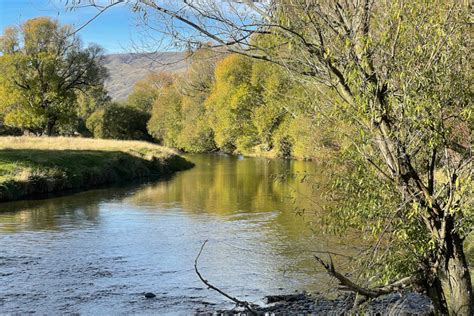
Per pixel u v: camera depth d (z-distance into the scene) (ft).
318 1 19.42
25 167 94.99
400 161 19.56
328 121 21.21
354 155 21.35
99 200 83.71
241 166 155.12
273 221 63.52
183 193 93.20
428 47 18.89
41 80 201.46
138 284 39.11
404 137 19.08
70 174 101.50
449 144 19.79
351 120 19.67
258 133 181.68
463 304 20.80
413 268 21.84
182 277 40.86
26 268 43.06
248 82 187.52
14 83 198.80
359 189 22.29
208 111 223.10
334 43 19.69
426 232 21.33
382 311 28.45
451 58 19.15
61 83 207.31
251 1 19.74
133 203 80.43
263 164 158.30
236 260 45.55
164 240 53.67
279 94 25.20
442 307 22.04
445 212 19.80
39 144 134.62
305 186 81.56
